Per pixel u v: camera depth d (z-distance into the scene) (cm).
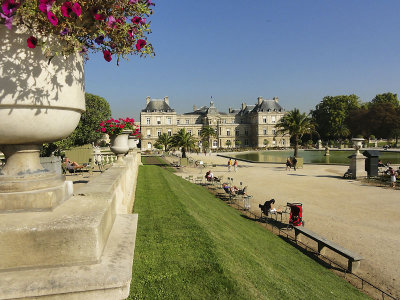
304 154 6119
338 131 8150
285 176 2547
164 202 945
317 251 888
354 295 614
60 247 166
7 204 190
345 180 2258
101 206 213
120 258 182
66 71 199
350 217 1219
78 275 159
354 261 732
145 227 671
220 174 2738
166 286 420
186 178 2222
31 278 155
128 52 236
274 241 930
